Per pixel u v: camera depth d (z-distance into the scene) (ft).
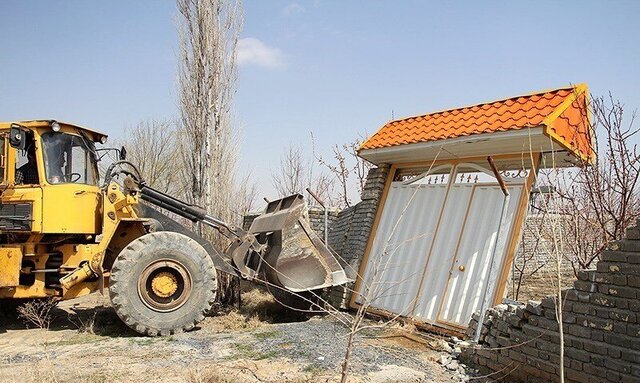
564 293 15.74
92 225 24.44
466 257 23.03
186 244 23.93
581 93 21.17
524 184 21.98
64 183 24.17
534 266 35.09
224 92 35.96
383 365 18.38
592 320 14.85
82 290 24.44
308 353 19.52
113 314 27.61
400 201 27.86
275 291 26.84
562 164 23.41
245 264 27.09
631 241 14.19
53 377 16.17
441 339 21.72
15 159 23.77
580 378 14.94
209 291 24.00
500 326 18.13
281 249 25.41
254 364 18.16
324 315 27.63
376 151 27.63
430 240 25.04
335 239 33.65
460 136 22.93
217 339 22.15
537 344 16.31
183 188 36.32
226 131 36.06
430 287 24.02
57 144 24.58
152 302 23.11
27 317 23.61
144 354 19.79
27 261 24.50
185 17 35.60
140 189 25.71
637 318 13.82
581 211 21.29
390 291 25.77
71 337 22.90
